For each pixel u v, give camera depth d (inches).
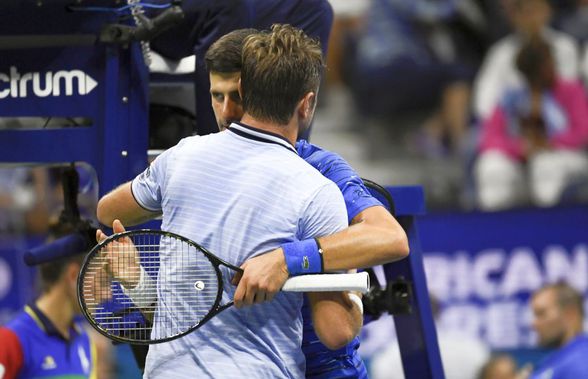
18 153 436.5
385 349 858.8
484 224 882.8
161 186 363.9
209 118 458.6
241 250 346.9
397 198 462.9
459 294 879.7
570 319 869.2
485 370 871.1
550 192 1033.5
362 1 1099.9
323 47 476.1
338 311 346.6
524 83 1057.5
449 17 1084.5
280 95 353.7
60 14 429.4
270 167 351.9
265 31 383.6
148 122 455.8
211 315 341.1
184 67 475.2
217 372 343.3
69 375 647.1
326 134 1101.1
